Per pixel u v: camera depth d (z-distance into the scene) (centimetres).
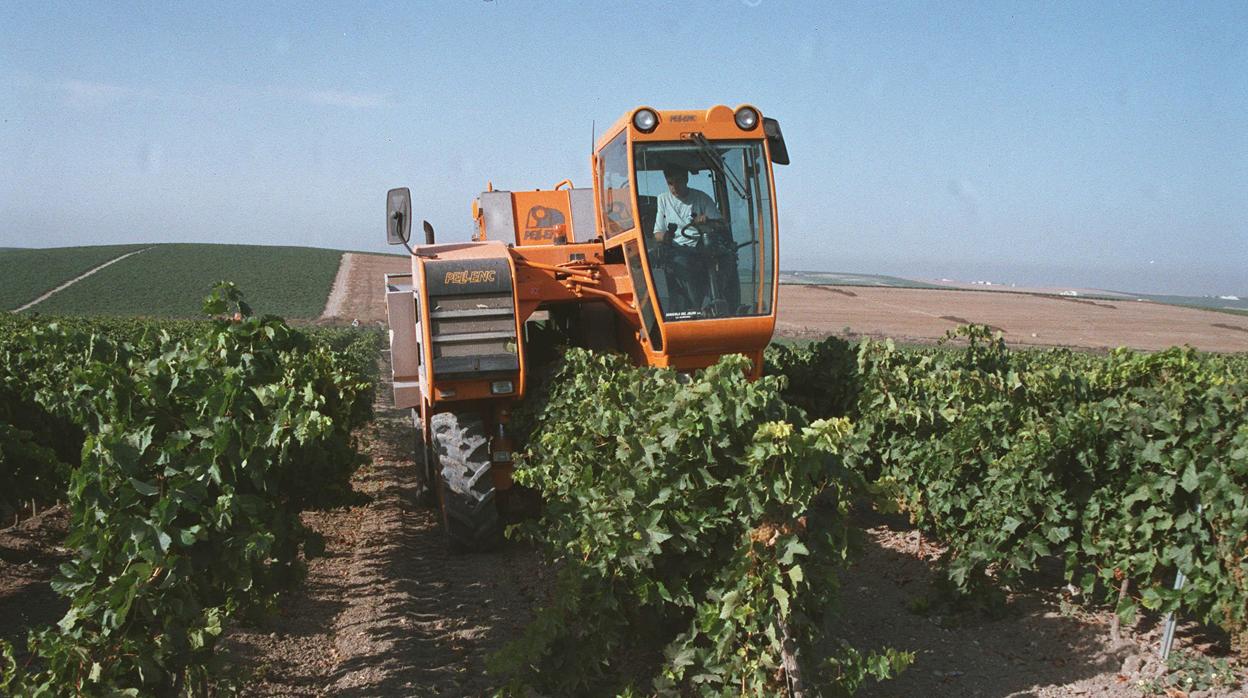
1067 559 646
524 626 661
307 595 736
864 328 5031
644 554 488
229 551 465
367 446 1534
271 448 489
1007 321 5578
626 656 593
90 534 446
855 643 624
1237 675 558
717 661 483
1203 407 590
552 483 682
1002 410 693
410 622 667
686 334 786
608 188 881
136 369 606
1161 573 610
